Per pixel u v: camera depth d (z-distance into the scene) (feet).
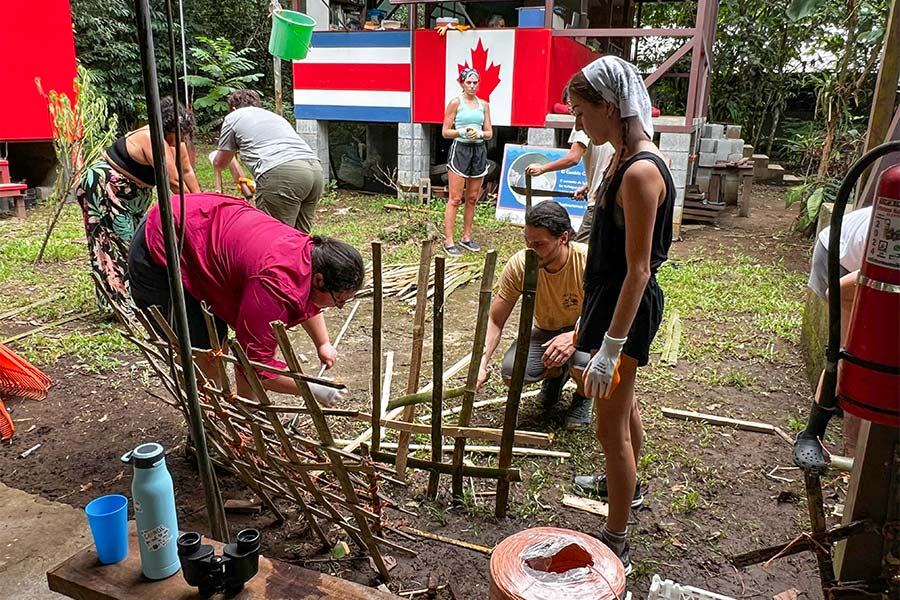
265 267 7.57
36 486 9.03
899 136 9.20
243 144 14.65
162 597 5.43
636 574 7.64
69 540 7.88
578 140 14.17
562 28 27.07
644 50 45.47
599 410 7.20
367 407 11.38
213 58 45.75
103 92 41.47
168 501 5.56
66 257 19.57
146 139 12.75
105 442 10.14
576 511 8.82
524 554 5.58
